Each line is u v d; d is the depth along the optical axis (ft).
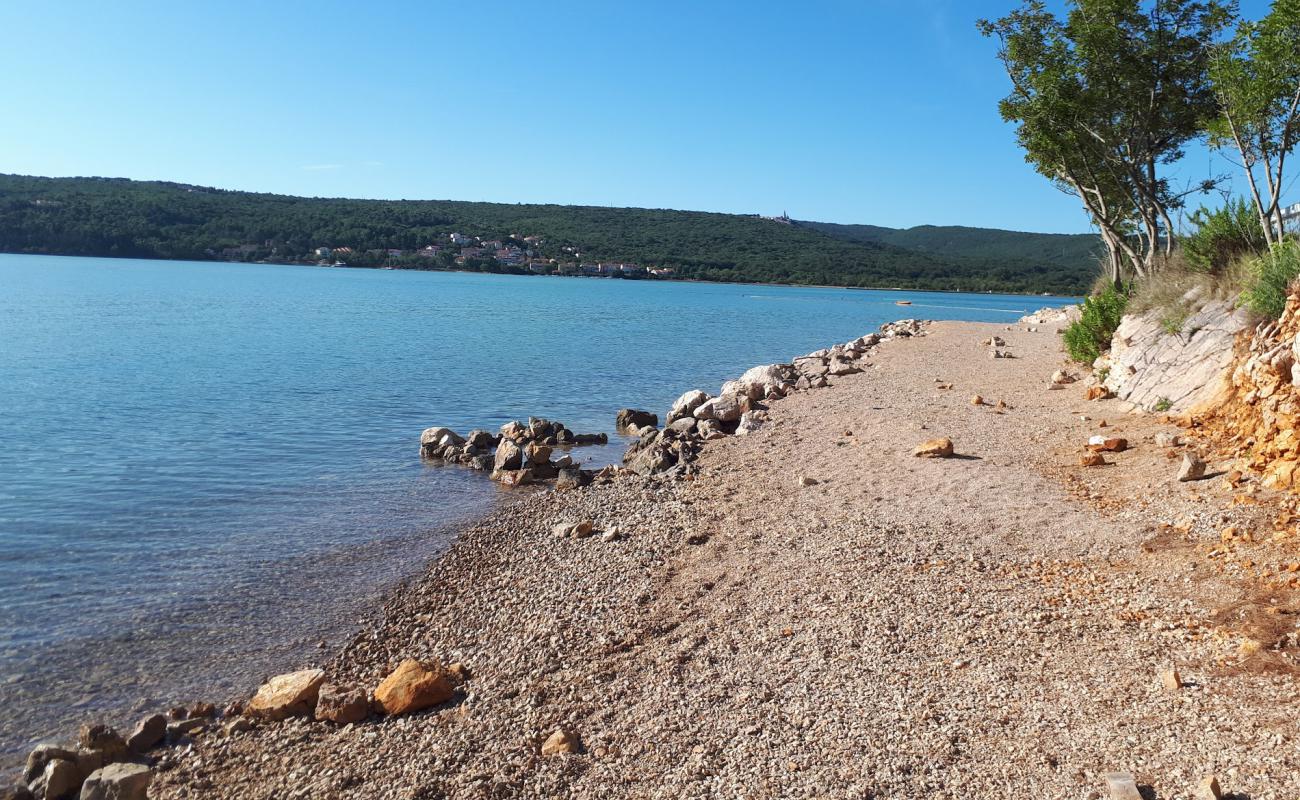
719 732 19.34
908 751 17.61
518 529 39.52
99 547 36.76
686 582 29.71
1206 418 38.37
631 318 209.26
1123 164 72.08
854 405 60.70
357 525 40.81
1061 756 16.70
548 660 24.72
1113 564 26.18
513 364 109.19
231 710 23.21
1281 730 16.26
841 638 23.36
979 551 29.01
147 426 63.87
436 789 18.28
